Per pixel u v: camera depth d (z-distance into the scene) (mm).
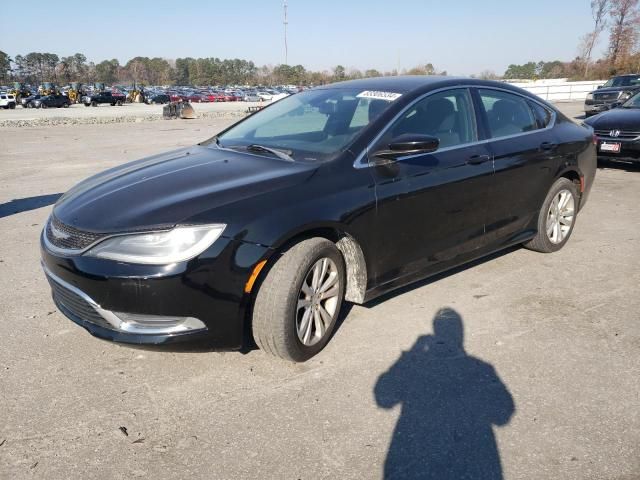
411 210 3617
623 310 3930
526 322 3748
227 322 2887
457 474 2350
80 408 2801
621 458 2436
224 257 2799
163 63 158750
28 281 4500
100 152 13016
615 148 8672
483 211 4207
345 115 3807
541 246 5012
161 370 3160
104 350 3381
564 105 28062
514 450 2494
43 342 3473
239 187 3053
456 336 3553
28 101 44625
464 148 4043
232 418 2723
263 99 64938
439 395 2914
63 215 3133
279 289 2977
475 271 4688
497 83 4605
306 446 2521
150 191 3131
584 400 2867
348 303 4031
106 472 2361
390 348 3398
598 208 6902
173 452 2484
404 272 3750
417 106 3840
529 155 4520
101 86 54125
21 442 2545
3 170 10367
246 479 2320
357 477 2334
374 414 2754
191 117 27312
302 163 3371
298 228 2996
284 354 3098
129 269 2725
